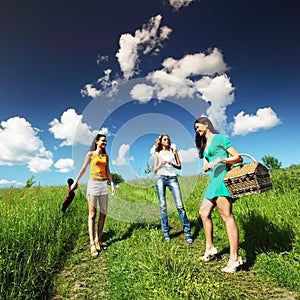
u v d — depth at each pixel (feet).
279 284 11.83
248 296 10.82
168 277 11.77
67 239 19.19
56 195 36.55
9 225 17.53
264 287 11.68
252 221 17.84
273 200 21.02
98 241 18.43
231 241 13.44
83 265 15.51
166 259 13.21
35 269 13.14
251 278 12.55
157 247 15.34
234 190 12.81
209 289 10.84
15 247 14.39
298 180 27.48
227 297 10.44
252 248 15.39
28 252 14.33
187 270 12.47
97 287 12.64
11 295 10.36
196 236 19.88
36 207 25.29
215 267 14.03
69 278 13.76
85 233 21.80
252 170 12.20
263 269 13.17
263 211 18.80
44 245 16.26
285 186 26.45
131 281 12.73
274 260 13.41
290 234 15.06
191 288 10.66
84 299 11.55
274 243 14.98
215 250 14.96
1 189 44.57
